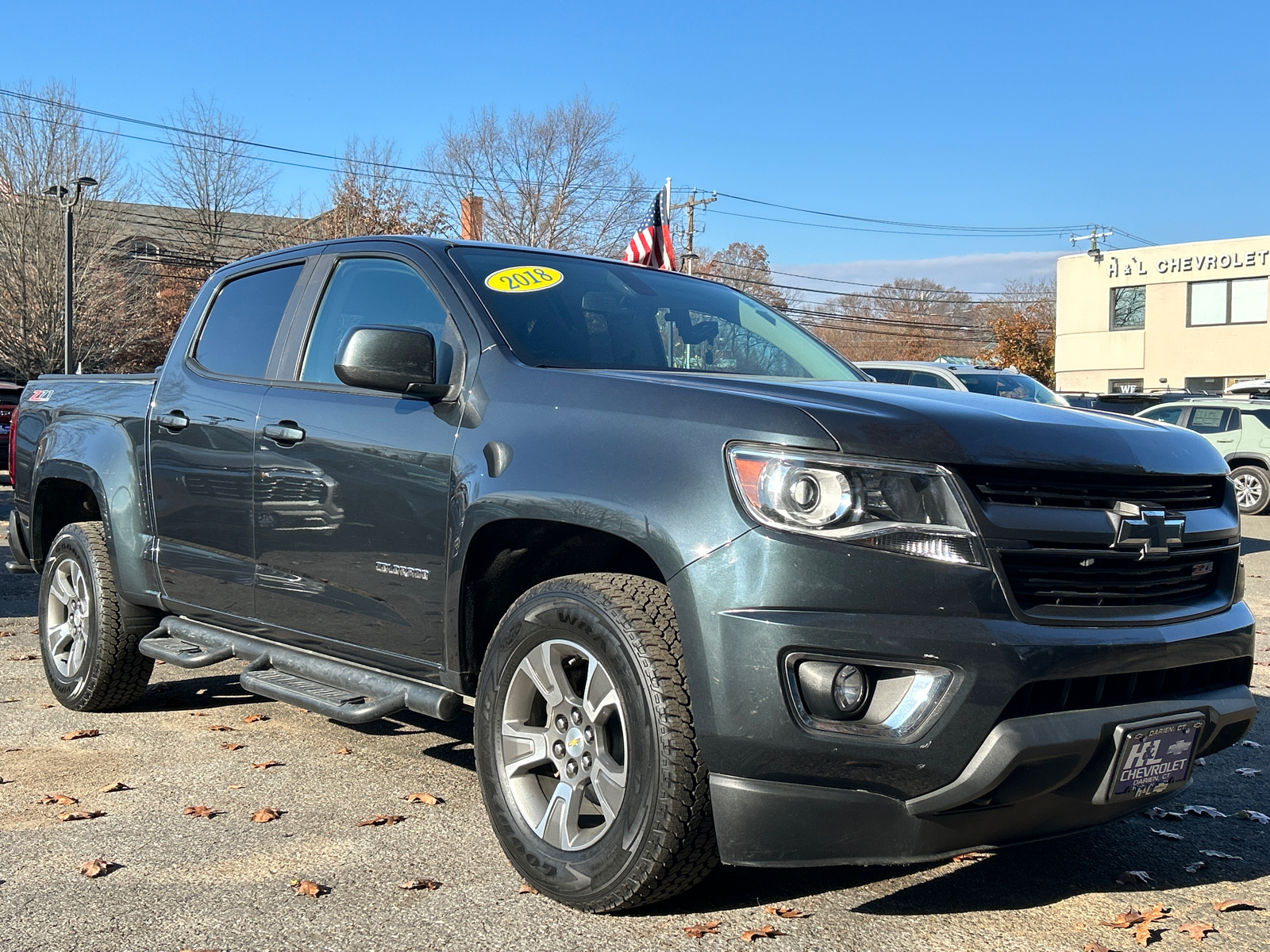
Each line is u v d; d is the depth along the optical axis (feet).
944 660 8.46
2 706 17.06
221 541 14.07
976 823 8.83
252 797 12.84
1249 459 54.75
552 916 9.73
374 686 11.91
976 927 9.68
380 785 13.32
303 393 13.20
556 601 9.89
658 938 9.33
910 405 9.36
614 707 9.52
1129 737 9.04
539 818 10.19
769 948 9.18
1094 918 9.91
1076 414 10.23
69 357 102.89
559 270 13.19
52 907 9.86
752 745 8.63
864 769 8.52
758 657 8.61
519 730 10.37
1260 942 9.52
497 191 134.82
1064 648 8.71
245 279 15.40
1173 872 11.09
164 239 144.46
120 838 11.53
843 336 287.48
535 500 9.99
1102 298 129.59
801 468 8.75
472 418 11.07
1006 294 281.54
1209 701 9.78
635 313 13.01
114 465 15.94
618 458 9.65
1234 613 10.32
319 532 12.54
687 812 8.96
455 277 12.26
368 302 13.17
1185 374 122.83
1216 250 119.75
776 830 8.68
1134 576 9.47
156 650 14.89
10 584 28.19
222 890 10.24
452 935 9.37
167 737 15.39
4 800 12.70
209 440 14.21
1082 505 9.32
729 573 8.79
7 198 123.85
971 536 8.70
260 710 16.96
